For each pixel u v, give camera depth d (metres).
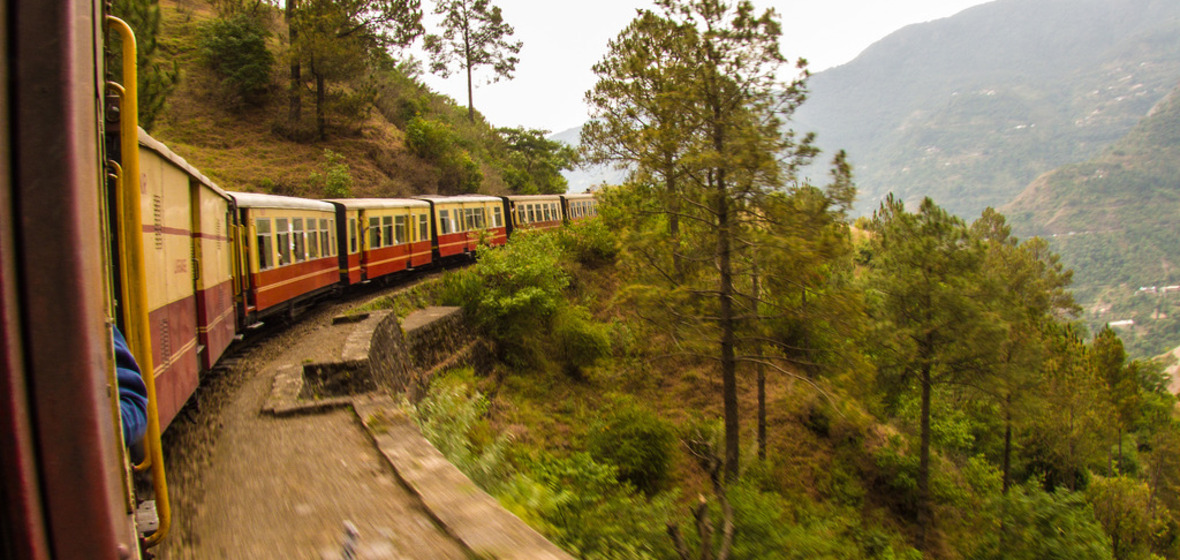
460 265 28.22
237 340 11.61
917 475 22.41
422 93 55.91
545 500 7.48
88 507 1.11
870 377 14.08
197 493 5.18
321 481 5.34
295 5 37.97
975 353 18.97
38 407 1.06
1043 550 19.09
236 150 33.31
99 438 1.12
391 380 11.94
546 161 60.72
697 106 12.84
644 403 20.80
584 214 42.47
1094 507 29.22
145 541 3.09
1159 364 57.62
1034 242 37.03
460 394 11.61
